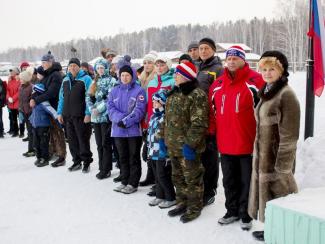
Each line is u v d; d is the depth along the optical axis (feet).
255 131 10.55
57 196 14.53
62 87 18.04
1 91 28.71
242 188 10.98
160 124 12.68
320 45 14.19
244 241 10.27
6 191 15.30
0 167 19.51
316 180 12.51
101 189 15.30
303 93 39.34
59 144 19.62
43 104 19.12
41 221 12.10
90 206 13.37
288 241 8.41
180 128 11.62
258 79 10.53
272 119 9.49
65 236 10.94
